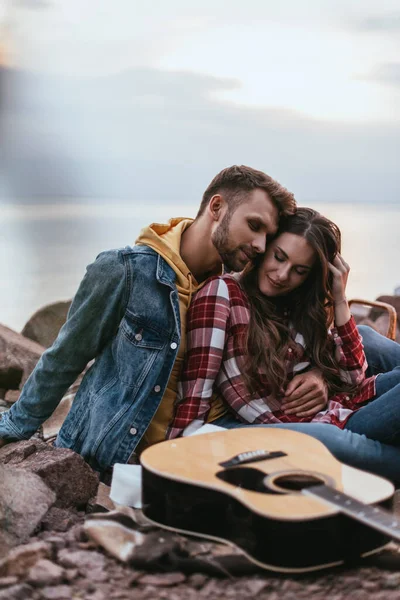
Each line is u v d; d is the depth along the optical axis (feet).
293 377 9.96
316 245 9.63
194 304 9.54
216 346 9.30
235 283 9.78
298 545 6.66
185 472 7.38
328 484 7.16
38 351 14.20
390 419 9.10
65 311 16.15
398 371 10.11
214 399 9.77
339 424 9.50
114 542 7.41
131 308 9.33
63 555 7.27
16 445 9.35
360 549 6.90
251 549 6.84
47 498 8.02
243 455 7.80
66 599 6.60
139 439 9.16
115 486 8.50
